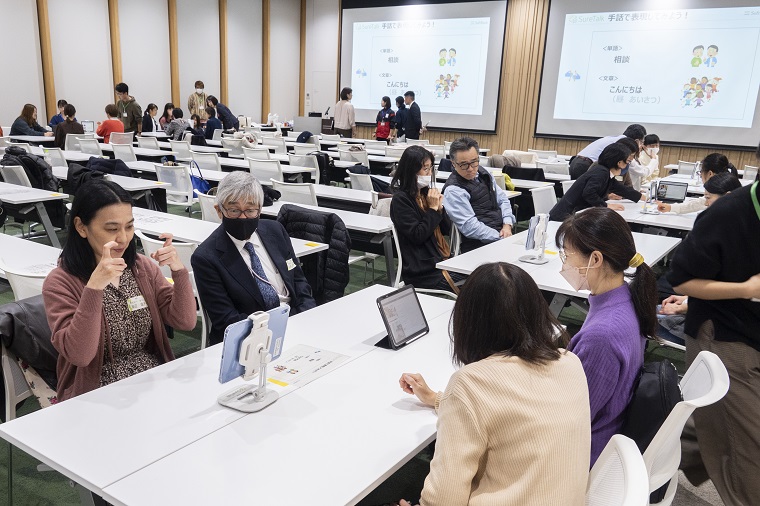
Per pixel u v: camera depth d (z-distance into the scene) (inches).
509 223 157.9
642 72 386.6
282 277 97.4
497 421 42.2
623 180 209.0
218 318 88.4
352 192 196.5
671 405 55.9
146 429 54.6
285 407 59.9
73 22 430.3
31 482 85.6
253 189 87.7
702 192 235.3
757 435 72.2
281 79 600.4
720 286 70.8
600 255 59.9
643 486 37.6
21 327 69.7
